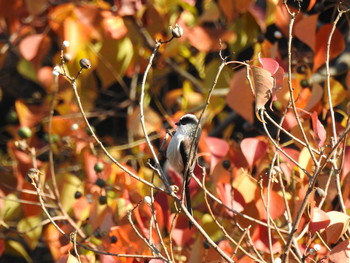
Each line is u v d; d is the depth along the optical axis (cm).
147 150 1160
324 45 1062
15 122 1530
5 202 1157
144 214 991
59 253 1069
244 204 956
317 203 959
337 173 832
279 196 947
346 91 1062
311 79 1132
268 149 1009
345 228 792
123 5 1188
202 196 1134
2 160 1434
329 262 848
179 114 1191
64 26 1152
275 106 1206
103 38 1247
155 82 1463
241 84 991
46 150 1245
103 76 1267
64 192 1112
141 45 1295
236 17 1138
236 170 999
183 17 1209
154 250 775
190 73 1505
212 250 938
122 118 1714
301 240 981
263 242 939
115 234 979
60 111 1301
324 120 1175
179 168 986
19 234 1090
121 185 1061
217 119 1538
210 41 1183
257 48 1227
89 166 1102
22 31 1271
